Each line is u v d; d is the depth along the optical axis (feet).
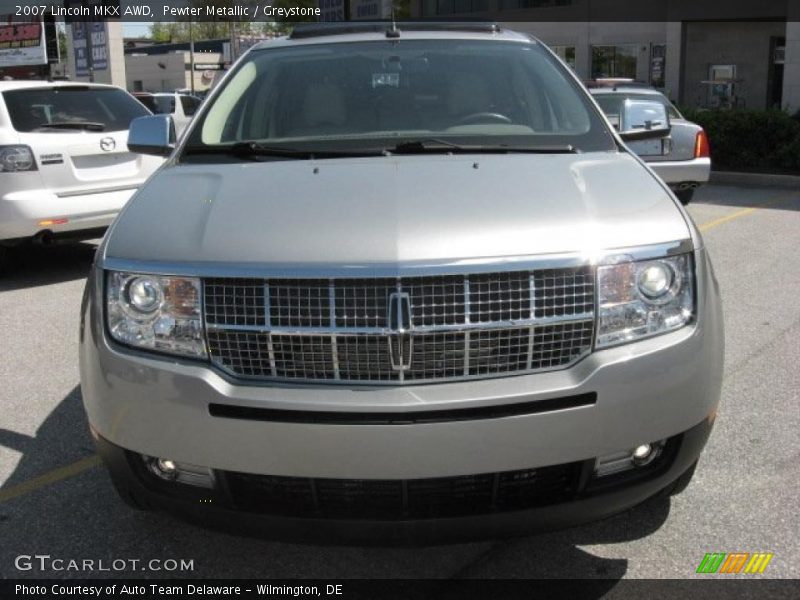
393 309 8.16
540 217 8.80
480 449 8.11
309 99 12.68
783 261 25.71
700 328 8.92
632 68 92.22
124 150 25.02
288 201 9.29
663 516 10.93
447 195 9.23
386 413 8.03
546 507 8.47
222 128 12.32
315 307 8.27
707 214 35.53
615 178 10.01
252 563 10.16
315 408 8.05
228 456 8.30
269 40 14.67
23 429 14.19
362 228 8.61
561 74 13.25
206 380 8.31
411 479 8.14
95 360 8.91
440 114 12.37
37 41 89.20
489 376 8.32
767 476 11.92
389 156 11.00
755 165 50.85
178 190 10.12
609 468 8.72
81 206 24.00
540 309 8.36
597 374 8.31
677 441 8.93
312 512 8.45
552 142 11.66
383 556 10.28
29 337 19.51
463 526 8.34
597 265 8.46
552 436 8.23
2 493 11.89
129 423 8.67
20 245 24.22
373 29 14.64
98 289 9.04
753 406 14.42
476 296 8.27
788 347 17.56
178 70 186.50
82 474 12.45
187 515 8.79
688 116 52.95
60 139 23.73
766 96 82.53
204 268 8.46
